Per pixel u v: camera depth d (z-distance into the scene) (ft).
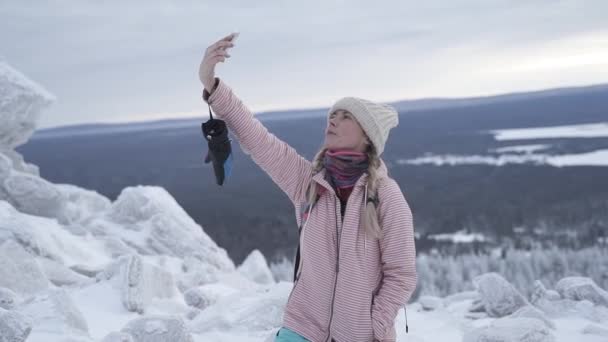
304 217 7.85
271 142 8.13
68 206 33.27
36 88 32.58
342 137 7.80
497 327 13.60
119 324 16.96
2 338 10.43
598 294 21.29
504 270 184.24
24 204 29.07
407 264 7.44
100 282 19.24
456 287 171.94
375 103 7.91
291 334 7.61
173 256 31.50
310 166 8.16
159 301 19.58
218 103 7.92
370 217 7.31
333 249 7.53
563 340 16.57
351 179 7.63
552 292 22.15
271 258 215.92
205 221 292.61
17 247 19.61
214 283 25.09
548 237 264.52
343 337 7.44
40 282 19.30
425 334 18.15
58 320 13.62
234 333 16.31
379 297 7.46
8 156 33.58
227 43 7.72
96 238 29.04
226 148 7.82
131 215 34.01
